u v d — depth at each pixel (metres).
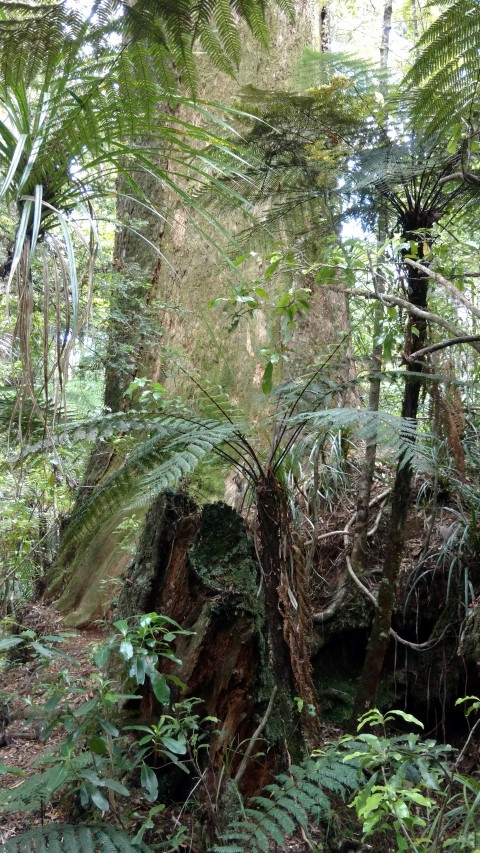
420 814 2.38
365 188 2.77
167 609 2.90
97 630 4.89
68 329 2.04
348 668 3.52
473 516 3.26
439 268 2.82
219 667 2.66
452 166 2.67
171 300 6.09
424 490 3.69
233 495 4.45
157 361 5.93
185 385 5.58
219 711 2.65
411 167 2.58
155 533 3.13
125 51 1.49
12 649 4.41
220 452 2.65
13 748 3.28
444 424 2.57
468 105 2.05
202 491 4.59
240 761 2.55
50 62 1.43
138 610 3.02
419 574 3.41
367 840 2.25
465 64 1.82
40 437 2.58
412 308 2.52
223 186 2.26
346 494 4.05
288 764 2.55
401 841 1.77
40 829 2.06
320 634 3.47
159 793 2.62
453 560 3.25
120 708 2.88
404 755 1.97
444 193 2.85
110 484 2.58
